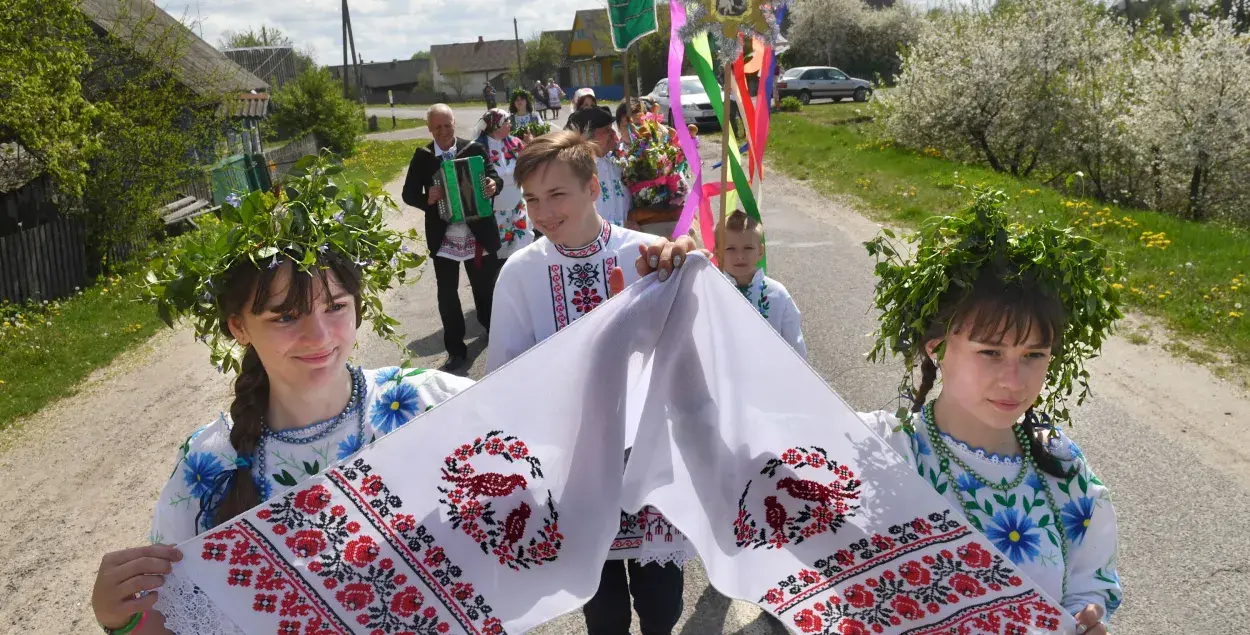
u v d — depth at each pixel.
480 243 6.18
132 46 12.59
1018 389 1.69
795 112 31.56
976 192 1.78
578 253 2.84
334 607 1.78
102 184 11.46
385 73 87.19
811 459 1.95
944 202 12.11
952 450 1.84
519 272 2.88
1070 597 1.81
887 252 1.93
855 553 1.89
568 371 2.01
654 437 2.14
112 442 5.72
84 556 4.30
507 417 1.96
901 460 1.84
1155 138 14.92
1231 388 5.43
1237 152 14.22
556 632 3.36
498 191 6.18
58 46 10.89
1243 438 4.74
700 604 3.45
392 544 1.83
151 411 6.24
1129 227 9.44
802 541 1.96
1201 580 3.52
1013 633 1.74
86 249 11.55
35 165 11.12
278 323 1.69
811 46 46.97
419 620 1.84
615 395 2.05
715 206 5.86
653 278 2.10
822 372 5.98
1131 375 5.70
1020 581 1.72
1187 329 6.47
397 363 6.56
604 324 2.05
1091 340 1.84
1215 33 14.18
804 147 20.22
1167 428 4.90
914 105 19.05
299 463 1.84
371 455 1.81
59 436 5.91
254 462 1.83
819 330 6.89
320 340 1.72
